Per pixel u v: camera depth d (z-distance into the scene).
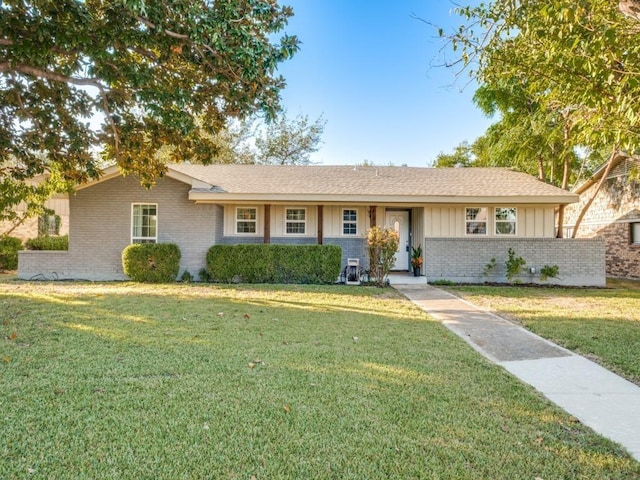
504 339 6.01
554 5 4.72
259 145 30.78
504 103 16.86
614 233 16.73
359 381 4.08
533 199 13.25
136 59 7.61
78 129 8.73
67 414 3.22
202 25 5.87
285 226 14.31
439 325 6.80
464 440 2.96
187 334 5.79
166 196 13.10
